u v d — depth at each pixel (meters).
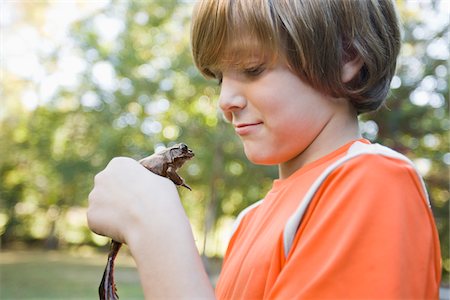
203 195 8.65
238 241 0.58
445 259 6.38
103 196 0.47
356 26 0.49
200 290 0.42
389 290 0.37
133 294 4.89
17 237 11.98
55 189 10.55
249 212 0.64
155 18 7.11
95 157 8.44
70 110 8.52
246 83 0.49
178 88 7.22
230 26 0.48
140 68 7.21
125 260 9.65
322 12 0.48
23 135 9.88
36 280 6.30
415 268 0.40
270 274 0.45
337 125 0.50
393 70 0.54
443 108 5.87
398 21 0.55
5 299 4.84
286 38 0.47
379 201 0.40
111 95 7.40
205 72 0.54
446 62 5.64
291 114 0.47
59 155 9.04
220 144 7.02
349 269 0.39
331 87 0.48
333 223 0.40
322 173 0.45
